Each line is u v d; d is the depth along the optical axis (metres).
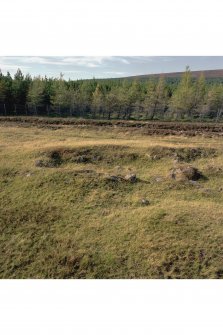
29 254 13.95
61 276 12.87
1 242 14.75
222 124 48.53
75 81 76.50
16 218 16.34
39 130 37.78
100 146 26.86
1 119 45.62
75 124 43.91
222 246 13.64
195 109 66.19
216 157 26.81
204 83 65.25
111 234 14.85
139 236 14.51
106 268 13.02
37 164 22.83
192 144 30.70
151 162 24.98
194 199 18.67
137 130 39.19
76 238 14.70
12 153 25.47
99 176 20.52
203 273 12.52
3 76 64.94
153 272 12.68
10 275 13.07
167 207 16.92
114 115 67.94
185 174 21.75
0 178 20.59
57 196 18.30
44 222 15.98
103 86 72.06
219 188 20.66
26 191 18.94
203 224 15.17
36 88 60.22
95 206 17.36
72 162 24.36
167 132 37.97
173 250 13.45
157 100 64.12
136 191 19.34
